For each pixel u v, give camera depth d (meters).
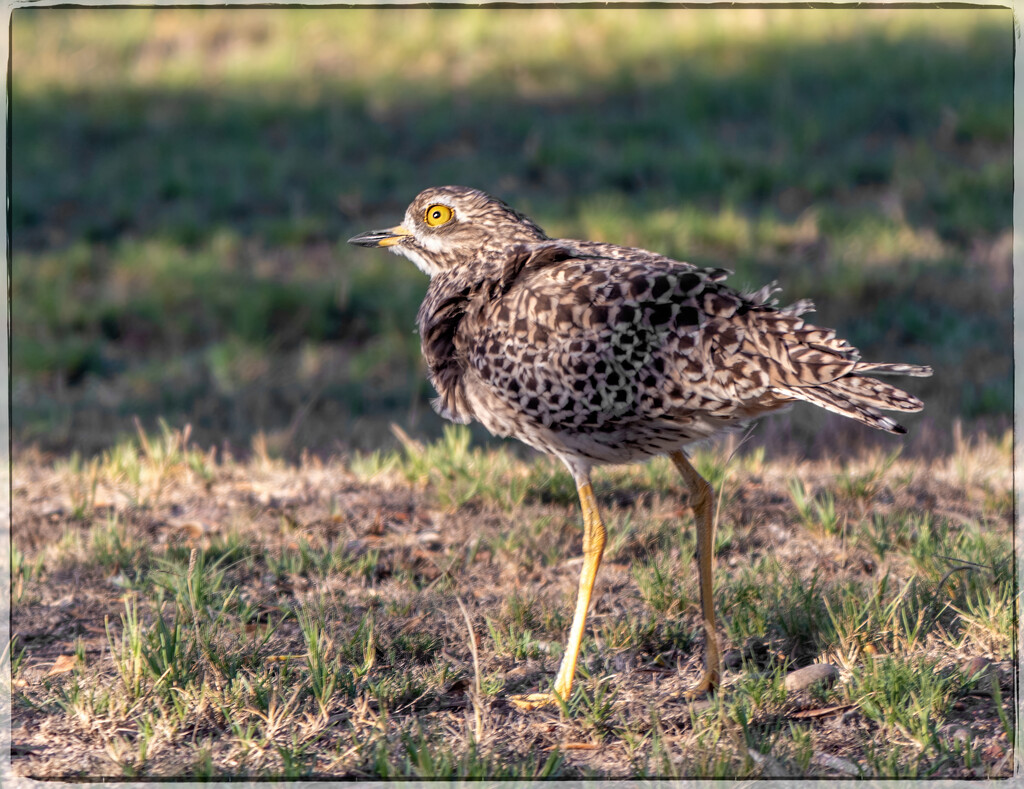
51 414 15.95
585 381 7.70
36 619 8.90
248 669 7.89
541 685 7.89
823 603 8.56
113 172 25.69
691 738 7.05
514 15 33.69
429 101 29.05
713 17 33.00
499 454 12.22
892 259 20.69
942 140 26.02
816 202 23.69
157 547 10.16
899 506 10.90
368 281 20.50
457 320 8.53
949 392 16.28
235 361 17.81
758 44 31.28
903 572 9.34
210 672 7.85
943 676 7.51
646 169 25.14
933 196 23.53
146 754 6.95
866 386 7.14
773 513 10.77
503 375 7.99
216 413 16.31
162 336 19.36
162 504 11.27
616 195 23.62
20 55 31.83
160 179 25.33
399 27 33.22
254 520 10.80
